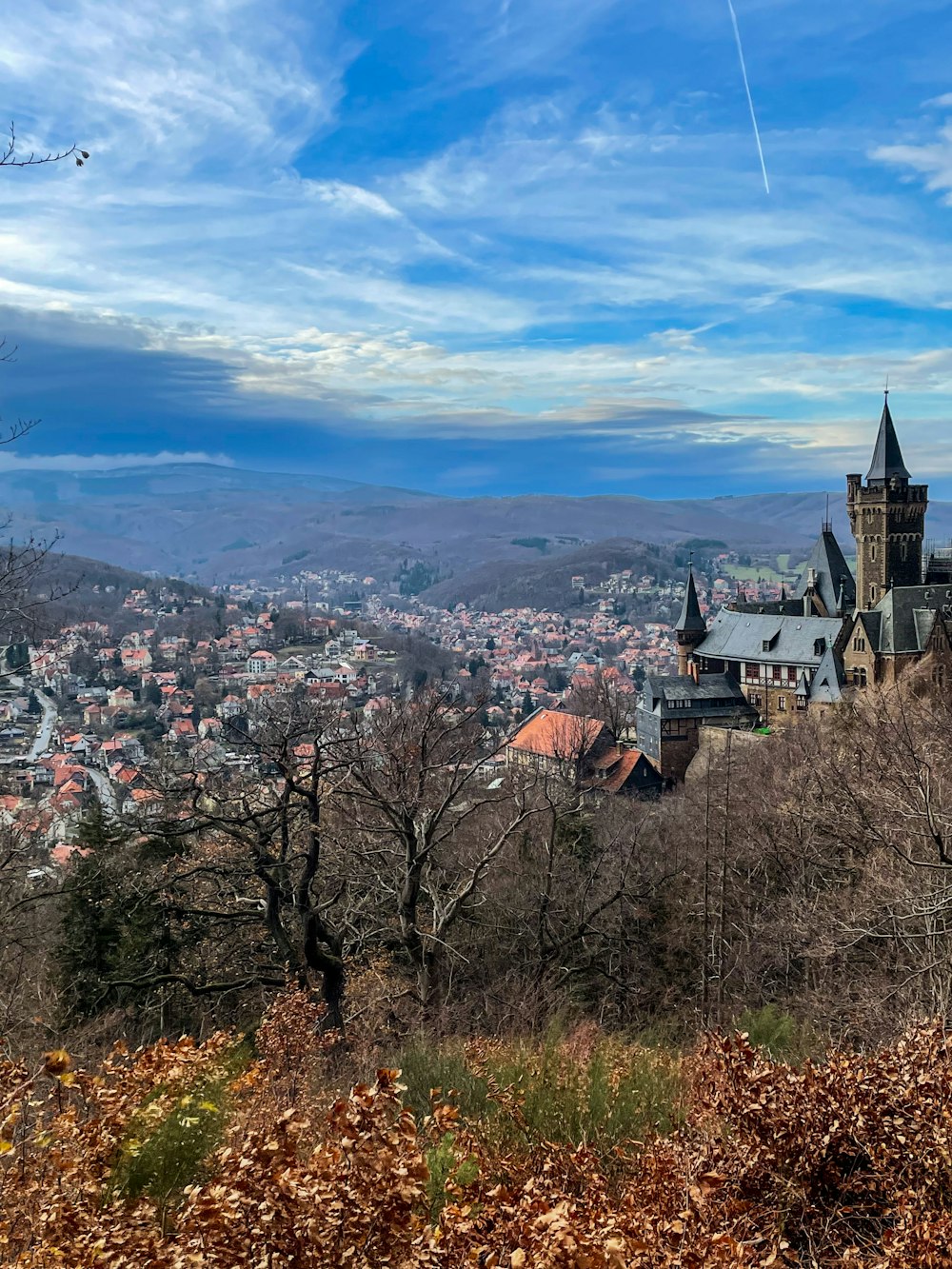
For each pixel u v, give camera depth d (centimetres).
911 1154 803
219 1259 576
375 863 2983
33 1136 770
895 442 10969
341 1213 589
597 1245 576
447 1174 837
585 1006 2914
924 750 3294
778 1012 2136
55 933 2889
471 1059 1304
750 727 9969
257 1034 1584
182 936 2884
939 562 11919
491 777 7844
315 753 2278
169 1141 771
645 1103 1089
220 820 2323
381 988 2377
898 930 2477
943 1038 962
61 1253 593
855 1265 709
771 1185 812
